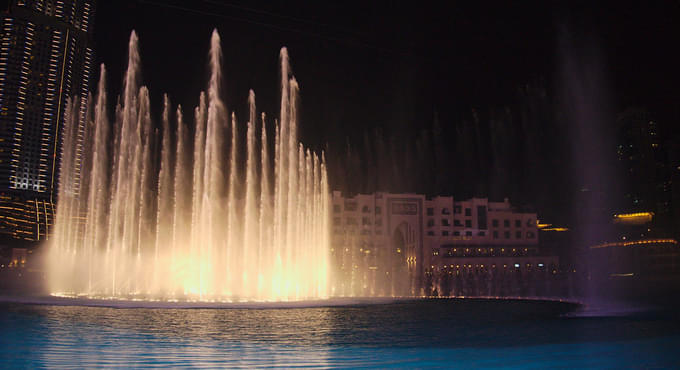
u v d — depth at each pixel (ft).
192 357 47.62
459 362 44.93
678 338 57.11
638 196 531.09
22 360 45.39
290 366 43.47
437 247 360.89
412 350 51.52
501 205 382.63
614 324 70.49
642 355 47.24
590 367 42.22
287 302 116.37
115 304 105.60
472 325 72.49
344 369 42.22
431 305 107.45
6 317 80.02
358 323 75.72
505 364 43.75
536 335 61.05
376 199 354.95
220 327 70.54
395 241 373.81
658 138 552.41
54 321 74.84
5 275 290.56
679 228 461.37
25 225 638.53
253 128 211.20
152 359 46.42
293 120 223.10
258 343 56.44
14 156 650.43
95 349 51.57
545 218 494.18
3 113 655.76
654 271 263.49
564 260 364.58
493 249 369.50
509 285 195.11
